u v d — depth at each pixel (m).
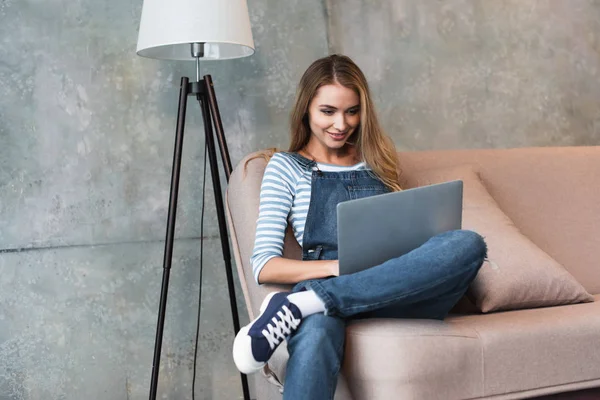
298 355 1.62
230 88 2.91
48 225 2.71
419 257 1.76
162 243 2.84
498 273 2.12
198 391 2.91
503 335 1.78
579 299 2.19
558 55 3.35
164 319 2.57
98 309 2.77
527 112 3.31
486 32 3.24
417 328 1.70
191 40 2.36
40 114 2.69
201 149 2.88
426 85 3.15
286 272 1.93
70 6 2.71
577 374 1.86
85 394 2.77
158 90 2.82
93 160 2.75
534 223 2.58
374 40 3.07
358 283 1.71
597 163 2.74
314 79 2.15
